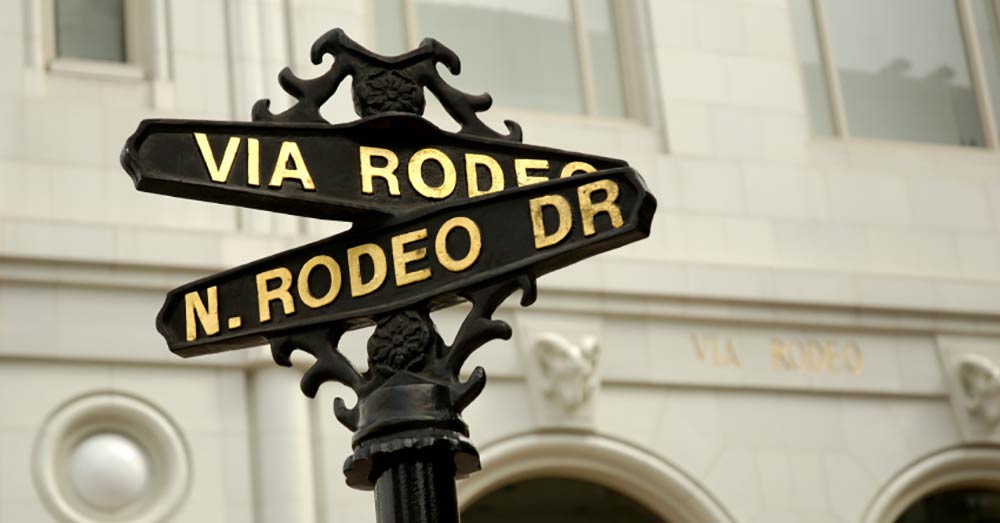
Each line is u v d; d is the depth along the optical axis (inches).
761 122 740.0
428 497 178.4
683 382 681.0
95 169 621.3
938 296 731.4
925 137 783.1
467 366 647.8
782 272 707.4
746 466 679.7
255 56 657.0
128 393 597.9
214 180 190.1
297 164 192.2
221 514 597.6
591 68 730.2
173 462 597.3
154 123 190.7
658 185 709.9
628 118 730.2
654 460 666.8
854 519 689.0
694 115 729.0
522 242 186.7
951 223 757.9
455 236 188.9
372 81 196.5
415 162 193.9
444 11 713.0
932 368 725.3
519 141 197.2
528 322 661.9
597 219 185.0
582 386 653.9
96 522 583.8
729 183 722.2
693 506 668.1
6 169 609.3
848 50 784.3
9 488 573.6
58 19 646.5
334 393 621.6
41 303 595.2
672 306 685.9
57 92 629.0
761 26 757.3
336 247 192.5
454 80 705.0
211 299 194.5
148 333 605.6
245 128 193.2
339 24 677.9
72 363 594.9
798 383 698.8
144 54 652.7
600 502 674.8
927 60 795.4
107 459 588.4
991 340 739.4
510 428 647.1
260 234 627.8
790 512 679.1
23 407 583.5
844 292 714.2
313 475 610.9
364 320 189.8
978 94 795.4
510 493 661.9
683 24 743.1
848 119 772.6
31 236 595.8
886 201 749.3
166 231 613.3
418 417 181.0
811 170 740.0
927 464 708.0
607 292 674.2
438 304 191.0
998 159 783.1
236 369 616.4
